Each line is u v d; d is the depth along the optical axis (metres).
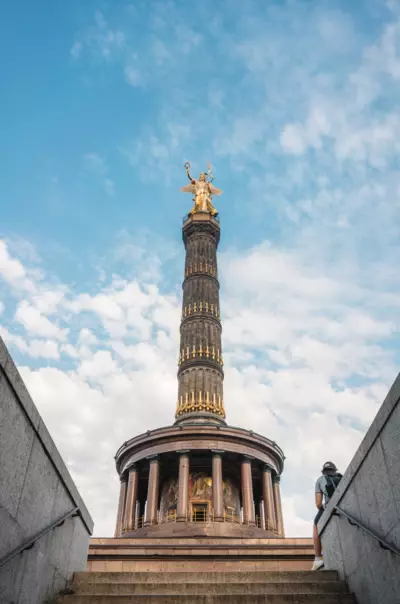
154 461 38.50
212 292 51.97
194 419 42.41
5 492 7.93
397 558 8.12
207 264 54.34
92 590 11.06
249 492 37.47
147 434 39.75
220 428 39.22
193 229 57.81
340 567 11.59
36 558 9.52
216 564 25.80
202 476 39.19
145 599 9.98
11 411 8.07
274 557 26.52
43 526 9.80
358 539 10.20
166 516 37.66
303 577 11.88
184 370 45.91
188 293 51.81
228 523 35.28
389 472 8.36
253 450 39.62
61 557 11.26
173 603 9.91
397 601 8.17
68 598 10.02
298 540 29.95
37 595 9.65
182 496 36.38
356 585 10.35
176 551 27.61
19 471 8.48
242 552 27.67
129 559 26.61
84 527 13.54
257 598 10.05
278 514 39.59
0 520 7.77
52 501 10.40
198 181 62.41
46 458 9.87
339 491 11.26
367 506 9.51
